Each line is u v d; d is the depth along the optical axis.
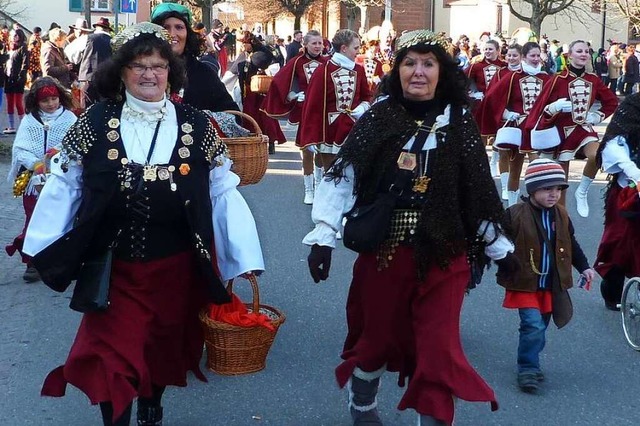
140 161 3.79
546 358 5.80
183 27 5.38
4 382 5.28
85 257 3.85
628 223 6.30
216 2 35.69
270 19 46.25
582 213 10.11
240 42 15.01
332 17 49.22
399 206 3.84
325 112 9.58
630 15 33.66
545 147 9.52
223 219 4.04
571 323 6.52
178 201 3.82
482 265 4.02
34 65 17.41
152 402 4.21
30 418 4.78
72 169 3.80
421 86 3.80
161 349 4.01
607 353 5.92
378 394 5.07
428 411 3.67
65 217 3.82
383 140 3.82
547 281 5.20
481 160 3.84
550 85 9.50
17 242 7.20
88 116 3.83
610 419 4.86
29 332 6.20
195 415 4.80
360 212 3.88
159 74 3.82
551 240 5.18
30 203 7.10
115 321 3.76
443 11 44.78
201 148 3.88
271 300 6.93
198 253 3.85
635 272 6.39
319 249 3.96
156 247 3.84
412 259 3.83
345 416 4.82
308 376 5.36
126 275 3.84
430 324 3.76
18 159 7.13
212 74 5.58
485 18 39.50
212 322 5.16
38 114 7.21
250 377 5.32
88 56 9.65
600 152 6.18
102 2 33.84
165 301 3.91
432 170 3.81
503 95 10.45
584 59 9.38
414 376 3.74
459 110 3.86
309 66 11.01
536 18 32.41
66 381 3.88
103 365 3.68
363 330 4.06
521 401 5.07
